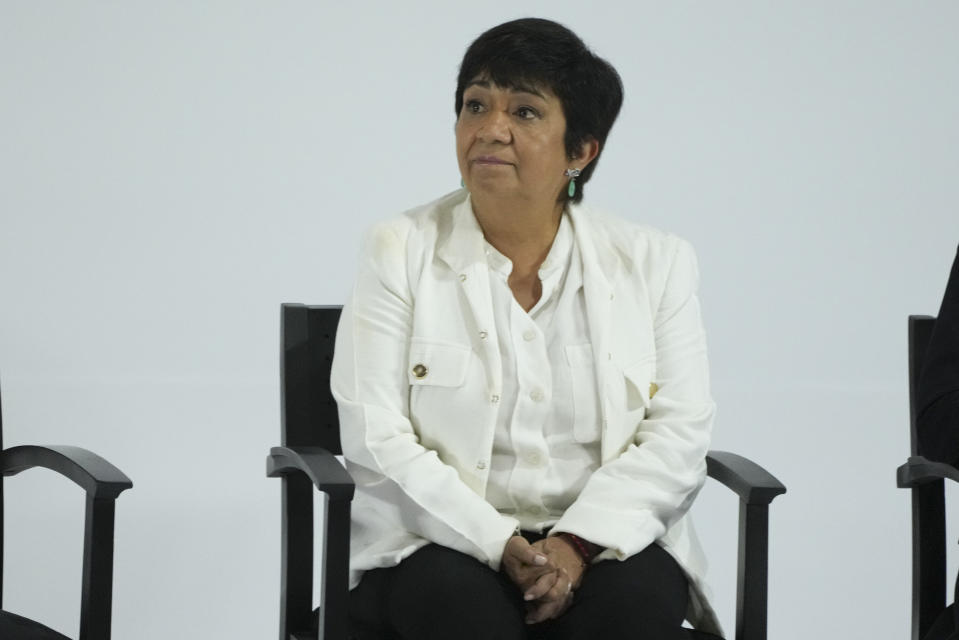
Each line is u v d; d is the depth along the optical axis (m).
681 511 7.82
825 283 18.48
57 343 17.36
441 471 7.55
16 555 12.94
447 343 7.74
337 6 17.33
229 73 17.36
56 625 11.48
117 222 17.39
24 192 17.16
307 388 8.20
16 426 15.81
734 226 18.17
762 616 7.60
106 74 17.22
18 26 16.97
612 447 7.80
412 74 17.45
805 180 18.25
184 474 14.94
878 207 18.42
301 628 7.92
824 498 15.18
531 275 7.96
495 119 7.65
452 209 8.12
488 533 7.38
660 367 8.02
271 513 14.14
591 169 8.05
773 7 17.86
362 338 7.81
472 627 7.00
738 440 16.67
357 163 17.55
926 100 18.28
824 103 18.14
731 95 17.91
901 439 17.05
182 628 11.59
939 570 8.02
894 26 18.11
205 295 17.62
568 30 7.76
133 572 12.62
